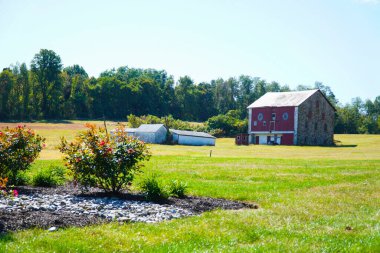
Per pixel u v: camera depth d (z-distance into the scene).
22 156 18.39
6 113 149.38
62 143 16.81
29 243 8.89
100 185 17.31
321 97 105.00
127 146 16.62
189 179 24.03
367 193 20.08
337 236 10.68
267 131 103.69
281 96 106.56
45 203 13.95
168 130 106.12
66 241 9.16
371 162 43.66
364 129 162.25
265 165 37.22
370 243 9.90
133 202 15.01
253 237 10.44
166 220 12.38
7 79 151.25
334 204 16.39
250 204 16.31
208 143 104.56
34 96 162.62
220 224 11.78
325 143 105.69
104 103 176.62
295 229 11.54
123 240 9.54
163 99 192.25
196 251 8.70
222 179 25.55
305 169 33.34
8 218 11.02
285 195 18.83
